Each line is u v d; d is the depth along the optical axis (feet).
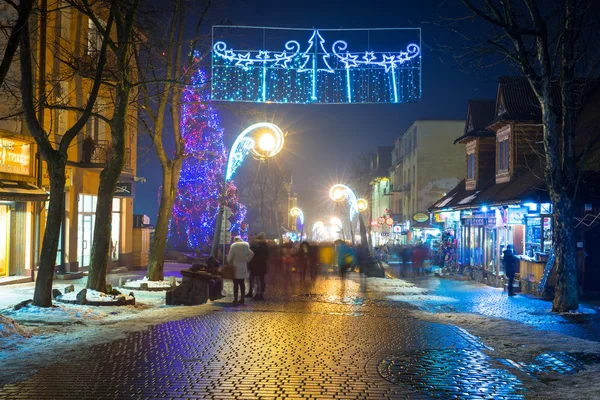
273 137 78.74
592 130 77.82
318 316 50.34
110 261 105.81
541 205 75.05
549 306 61.93
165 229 73.36
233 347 34.50
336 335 39.99
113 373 27.61
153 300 60.54
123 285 69.77
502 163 99.50
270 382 26.37
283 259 106.32
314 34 61.11
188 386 25.35
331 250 126.31
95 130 97.50
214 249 81.51
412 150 213.46
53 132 82.28
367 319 48.93
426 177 201.77
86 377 26.78
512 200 76.84
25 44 46.83
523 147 94.58
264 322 45.68
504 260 73.15
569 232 57.36
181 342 36.01
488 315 54.39
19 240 78.33
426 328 44.19
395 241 235.81
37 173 79.10
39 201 75.77
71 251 90.63
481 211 102.12
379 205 303.68
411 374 28.60
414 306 60.49
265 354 32.60
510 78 98.63
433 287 84.38
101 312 47.98
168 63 70.28
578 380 28.02
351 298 67.36
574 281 57.11
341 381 26.86
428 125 201.67
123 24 55.47
